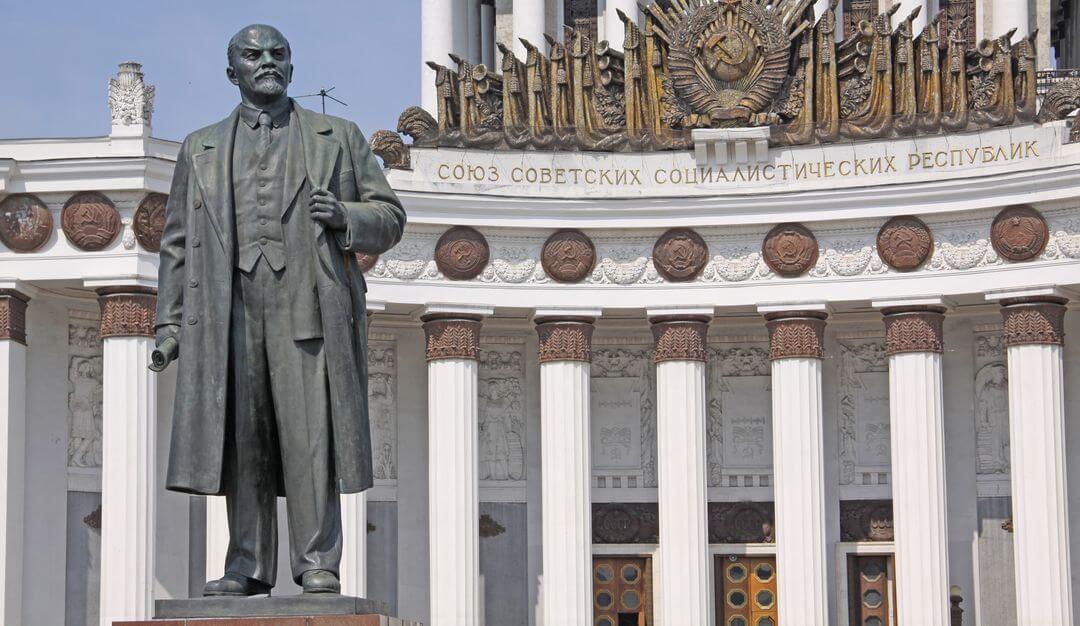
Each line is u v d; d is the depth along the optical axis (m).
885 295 42.16
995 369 44.62
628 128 43.62
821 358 42.75
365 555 41.88
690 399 42.75
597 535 45.81
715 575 45.59
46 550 41.31
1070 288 41.03
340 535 13.11
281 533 38.34
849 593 44.97
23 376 40.25
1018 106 41.75
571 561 42.34
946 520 42.09
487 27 59.22
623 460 46.09
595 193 43.31
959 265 41.72
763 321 45.53
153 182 39.97
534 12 53.31
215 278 12.85
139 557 39.44
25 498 40.91
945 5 55.50
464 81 43.38
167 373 42.22
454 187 42.72
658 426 43.06
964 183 41.31
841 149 42.94
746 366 46.22
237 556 13.09
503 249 42.94
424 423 45.03
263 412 13.01
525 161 43.25
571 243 42.88
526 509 45.41
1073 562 43.00
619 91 43.91
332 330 12.80
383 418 44.88
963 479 44.53
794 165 43.12
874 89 42.81
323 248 12.81
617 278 43.03
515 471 45.56
